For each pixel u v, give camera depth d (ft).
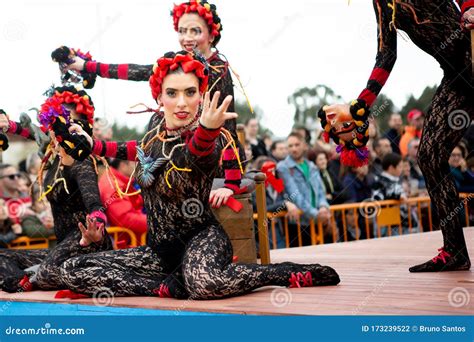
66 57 16.78
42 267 14.61
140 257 13.47
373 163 25.99
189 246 12.80
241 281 12.21
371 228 25.43
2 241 20.93
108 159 20.71
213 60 15.84
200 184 12.71
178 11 16.07
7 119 16.51
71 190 15.02
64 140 13.51
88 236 13.93
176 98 12.63
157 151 12.98
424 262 15.79
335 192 24.76
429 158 13.85
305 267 12.78
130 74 16.57
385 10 13.42
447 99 13.73
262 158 24.04
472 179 26.78
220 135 14.57
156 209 13.11
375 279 13.51
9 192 21.13
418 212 26.63
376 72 13.38
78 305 12.87
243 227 15.39
